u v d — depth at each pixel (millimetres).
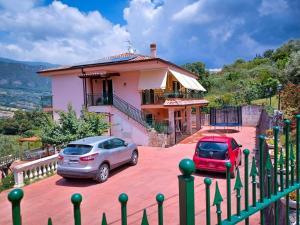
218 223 2418
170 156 17328
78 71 25453
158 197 2158
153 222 8062
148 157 17266
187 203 2059
